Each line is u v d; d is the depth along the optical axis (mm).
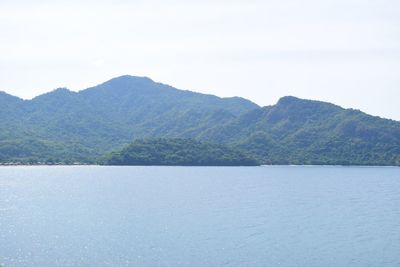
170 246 83625
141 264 72625
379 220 112625
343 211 127938
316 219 113125
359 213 124375
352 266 72750
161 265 72125
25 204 143000
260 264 73000
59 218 114000
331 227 102562
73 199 157000
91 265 72312
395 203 148125
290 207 135125
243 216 117062
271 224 105500
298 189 194000
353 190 192500
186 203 144625
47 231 97062
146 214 120312
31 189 194750
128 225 103938
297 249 82125
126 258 75812
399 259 76688
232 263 73250
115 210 128250
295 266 72312
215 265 72188
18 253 78938
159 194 173375
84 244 85125
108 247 82812
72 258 75938
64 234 93875
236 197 163125
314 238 90812
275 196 166875
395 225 105562
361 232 97062
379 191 189375
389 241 88875
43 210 128750
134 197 163250
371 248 83562
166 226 102688
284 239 89500
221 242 86625
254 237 91125
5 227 101562
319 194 175375
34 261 74375
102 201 150625
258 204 142250
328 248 83125
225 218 113688
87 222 108000
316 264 73500
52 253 79000
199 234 93750
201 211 126000
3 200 154750
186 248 82188
